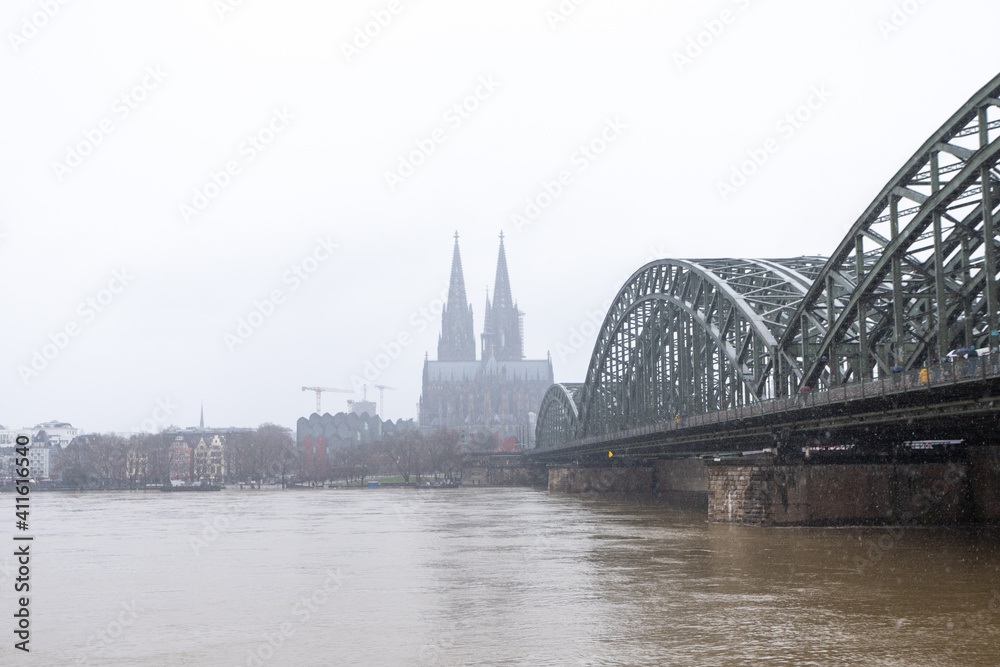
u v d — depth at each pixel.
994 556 55.81
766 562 55.19
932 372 54.00
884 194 62.19
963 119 54.16
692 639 35.56
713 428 88.81
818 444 77.56
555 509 122.25
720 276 99.44
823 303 81.88
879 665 31.56
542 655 33.59
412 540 77.38
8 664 33.78
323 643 36.19
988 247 52.03
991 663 31.70
